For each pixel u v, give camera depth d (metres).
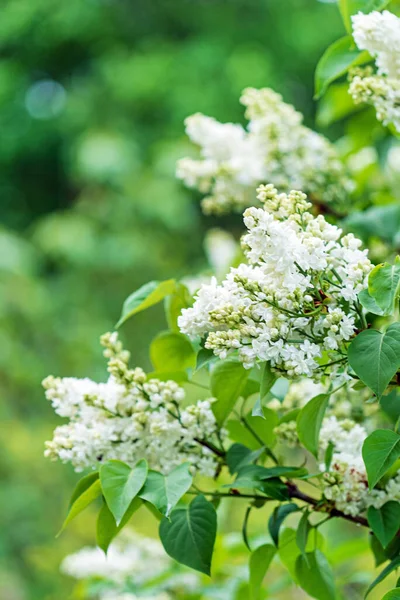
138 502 1.62
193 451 1.66
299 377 1.52
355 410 1.79
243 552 2.07
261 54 6.98
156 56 7.05
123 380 1.65
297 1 7.03
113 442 1.65
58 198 7.76
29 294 5.65
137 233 6.35
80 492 1.65
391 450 1.54
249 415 1.72
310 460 2.85
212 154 2.03
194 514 1.61
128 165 6.56
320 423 1.60
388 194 2.18
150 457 1.66
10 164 7.65
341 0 1.79
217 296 1.52
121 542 2.13
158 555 2.11
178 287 1.75
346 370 1.54
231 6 7.19
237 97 6.79
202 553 1.59
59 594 4.06
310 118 7.01
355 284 1.52
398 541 1.66
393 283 1.50
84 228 6.29
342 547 2.00
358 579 2.10
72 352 5.73
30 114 7.57
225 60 6.93
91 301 6.15
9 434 4.96
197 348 1.76
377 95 1.67
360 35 1.65
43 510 4.85
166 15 7.46
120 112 7.09
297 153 2.02
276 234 1.49
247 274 1.52
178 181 6.59
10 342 5.32
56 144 7.50
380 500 1.63
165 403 1.64
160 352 1.77
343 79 2.55
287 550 1.73
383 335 1.50
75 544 4.12
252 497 1.69
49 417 5.45
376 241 1.98
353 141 2.18
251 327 1.51
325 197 2.05
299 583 1.73
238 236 6.88
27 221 7.62
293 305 1.51
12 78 7.54
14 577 4.45
